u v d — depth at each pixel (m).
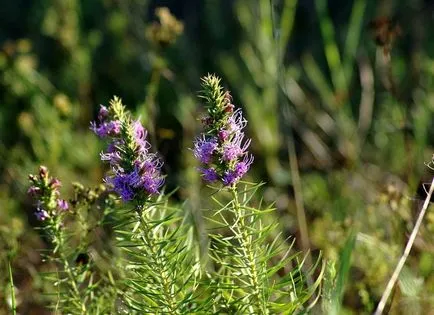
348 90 1.52
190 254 0.87
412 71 1.42
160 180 0.75
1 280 0.99
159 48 1.26
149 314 0.79
